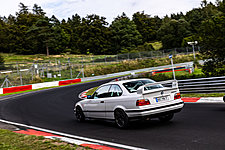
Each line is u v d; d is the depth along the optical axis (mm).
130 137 5234
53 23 95688
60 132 6500
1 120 9766
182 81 13500
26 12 108188
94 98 7402
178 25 91875
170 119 6836
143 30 122125
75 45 100188
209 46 14602
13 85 35844
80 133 6184
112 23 104375
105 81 34188
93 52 93625
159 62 55094
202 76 15625
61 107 13172
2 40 104938
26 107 14375
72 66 50031
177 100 6188
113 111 6461
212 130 5246
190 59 54688
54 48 92688
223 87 11703
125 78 28500
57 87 32125
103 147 4465
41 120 9133
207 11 91438
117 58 55344
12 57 75250
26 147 4777
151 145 4453
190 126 5852
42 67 42844
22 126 7992
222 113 7305
